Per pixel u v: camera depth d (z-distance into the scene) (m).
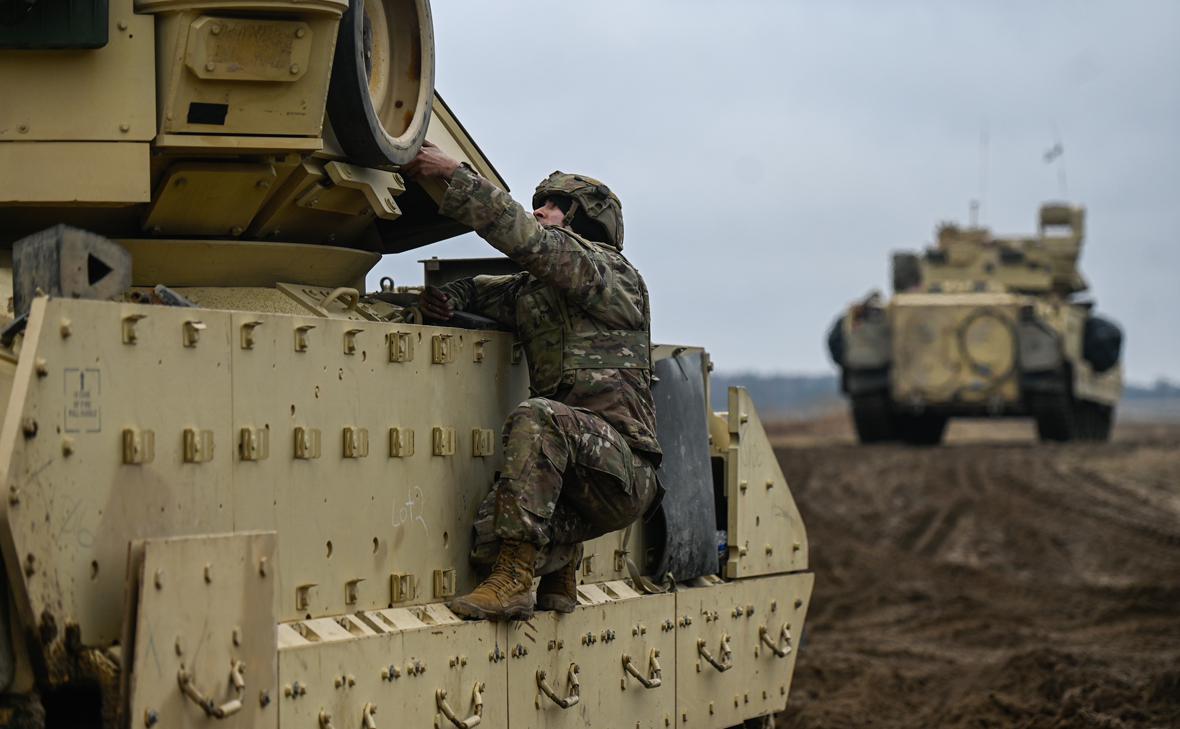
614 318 7.06
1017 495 31.41
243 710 5.21
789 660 9.13
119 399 5.03
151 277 6.52
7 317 5.45
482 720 6.42
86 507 4.91
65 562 4.83
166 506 5.19
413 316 6.96
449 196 6.72
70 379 4.86
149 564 4.84
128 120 5.95
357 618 5.99
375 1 6.90
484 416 6.94
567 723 7.00
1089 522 27.30
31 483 4.72
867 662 15.57
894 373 42.28
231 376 5.46
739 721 8.55
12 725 4.94
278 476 5.66
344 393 6.00
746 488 8.72
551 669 6.88
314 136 6.21
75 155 5.93
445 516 6.62
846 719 12.97
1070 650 16.12
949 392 41.84
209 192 6.28
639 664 7.57
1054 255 47.75
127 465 5.05
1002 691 14.23
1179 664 15.34
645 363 7.19
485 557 6.74
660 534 7.90
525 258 6.79
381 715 5.87
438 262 8.24
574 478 6.78
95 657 4.86
